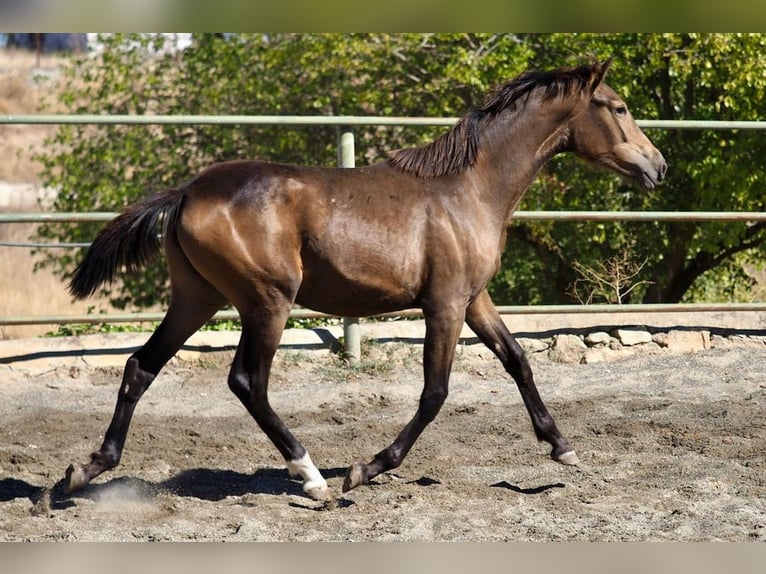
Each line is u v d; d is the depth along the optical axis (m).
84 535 5.62
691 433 7.73
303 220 6.04
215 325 11.11
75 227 13.47
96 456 6.09
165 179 13.51
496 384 9.50
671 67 12.59
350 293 6.18
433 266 6.20
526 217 9.78
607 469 6.90
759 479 6.59
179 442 7.70
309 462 6.25
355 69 13.49
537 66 13.40
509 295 14.57
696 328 10.55
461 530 5.71
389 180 6.29
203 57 13.84
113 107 13.95
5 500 6.32
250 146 13.77
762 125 10.10
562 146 6.73
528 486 6.59
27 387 9.16
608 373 9.75
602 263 12.55
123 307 13.55
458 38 13.02
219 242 5.91
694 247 13.21
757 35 12.23
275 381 9.46
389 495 6.42
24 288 15.83
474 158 6.44
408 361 9.91
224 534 5.68
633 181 6.85
